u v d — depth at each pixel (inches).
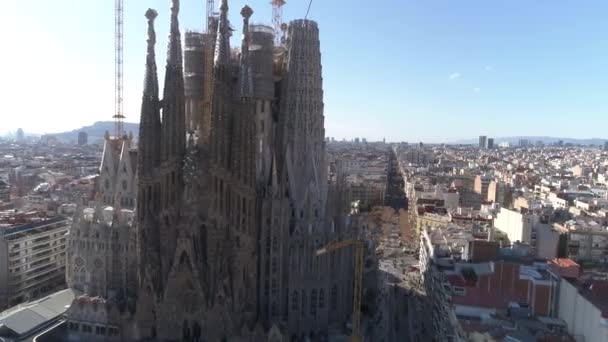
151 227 5167.3
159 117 5329.7
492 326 3961.6
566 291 4168.3
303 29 5723.4
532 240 6628.9
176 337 5000.0
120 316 5137.8
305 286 5374.0
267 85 5634.8
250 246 5049.2
